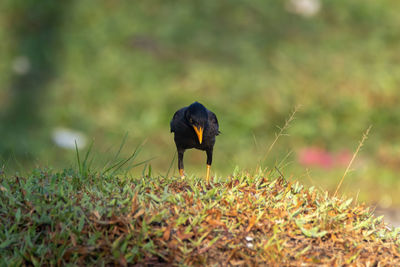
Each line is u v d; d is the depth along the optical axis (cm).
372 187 1218
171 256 487
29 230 498
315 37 2030
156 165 1265
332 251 527
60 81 1641
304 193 622
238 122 1478
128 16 1978
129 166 688
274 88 1622
